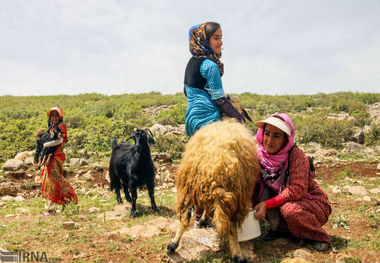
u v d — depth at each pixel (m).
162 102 22.66
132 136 6.36
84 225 5.42
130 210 6.42
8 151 12.55
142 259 3.91
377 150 12.43
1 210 6.55
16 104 26.75
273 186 3.98
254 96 26.06
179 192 3.59
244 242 4.23
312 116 17.80
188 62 4.64
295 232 3.93
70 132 14.77
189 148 3.58
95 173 9.74
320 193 4.09
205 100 4.41
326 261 3.54
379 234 4.29
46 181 6.28
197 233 4.39
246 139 3.54
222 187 3.28
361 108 19.61
